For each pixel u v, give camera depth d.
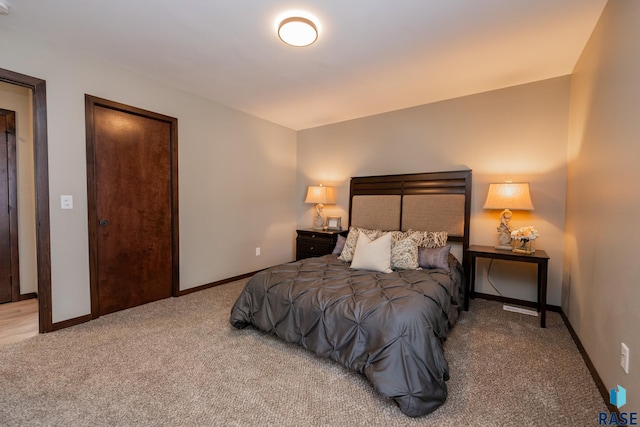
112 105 2.65
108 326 2.46
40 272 2.29
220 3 1.80
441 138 3.51
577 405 1.54
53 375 1.77
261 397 1.60
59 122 2.35
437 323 1.90
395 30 2.07
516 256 2.63
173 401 1.56
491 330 2.45
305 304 2.05
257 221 4.25
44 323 2.31
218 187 3.68
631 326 1.33
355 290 2.08
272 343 2.21
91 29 2.10
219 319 2.64
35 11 1.89
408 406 1.44
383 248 2.61
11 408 1.49
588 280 2.00
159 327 2.46
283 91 3.25
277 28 2.06
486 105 3.22
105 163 2.66
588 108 2.16
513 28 2.04
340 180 4.42
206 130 3.50
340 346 1.84
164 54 2.45
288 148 4.76
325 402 1.56
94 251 2.57
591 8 1.83
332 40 2.20
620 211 1.51
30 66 2.20
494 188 2.93
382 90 3.19
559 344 2.21
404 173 3.80
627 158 1.45
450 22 1.97
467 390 1.66
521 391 1.66
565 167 2.83
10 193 3.02
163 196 3.12
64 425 1.38
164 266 3.16
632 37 1.44
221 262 3.75
